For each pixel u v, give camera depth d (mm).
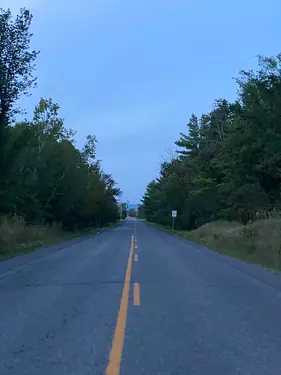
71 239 39125
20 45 24812
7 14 24438
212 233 34219
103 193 78125
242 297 10406
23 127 39125
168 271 15344
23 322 8023
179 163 70125
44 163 41656
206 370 5434
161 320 8078
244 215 39031
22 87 25094
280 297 10414
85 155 57969
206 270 15617
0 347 6465
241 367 5543
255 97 33344
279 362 5738
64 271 15625
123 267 16688
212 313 8672
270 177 39219
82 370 5445
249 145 38000
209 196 52000
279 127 32125
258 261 18141
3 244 23062
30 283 12836
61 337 6973
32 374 5312
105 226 93562
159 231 60844
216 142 56812
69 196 49750
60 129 47000
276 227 23984
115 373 5328
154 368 5508
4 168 24625
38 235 33031
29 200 38719
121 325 7691
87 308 9211
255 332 7246
